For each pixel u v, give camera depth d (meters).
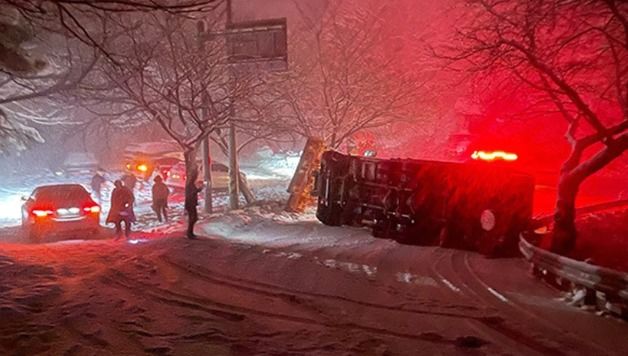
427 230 16.55
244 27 20.55
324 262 13.16
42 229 17.09
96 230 17.98
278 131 28.72
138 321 7.94
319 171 21.02
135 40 21.16
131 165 35.19
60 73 23.17
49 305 8.57
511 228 15.17
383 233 17.44
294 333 7.75
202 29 20.52
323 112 28.38
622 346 7.77
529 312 9.45
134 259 12.40
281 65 20.78
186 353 6.78
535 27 14.23
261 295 9.93
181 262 12.32
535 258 12.12
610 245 15.64
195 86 21.31
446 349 7.36
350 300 9.84
